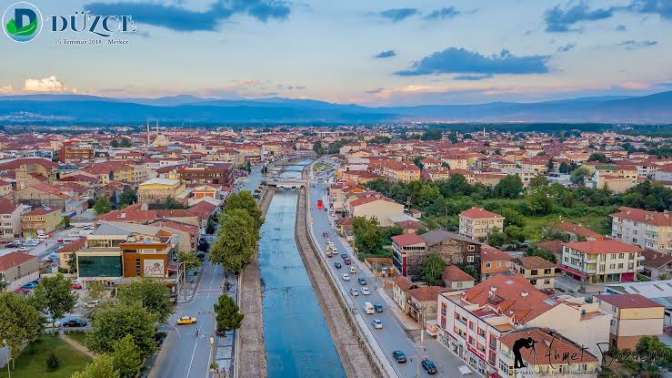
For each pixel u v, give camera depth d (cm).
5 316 12138
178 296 17288
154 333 12756
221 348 13738
